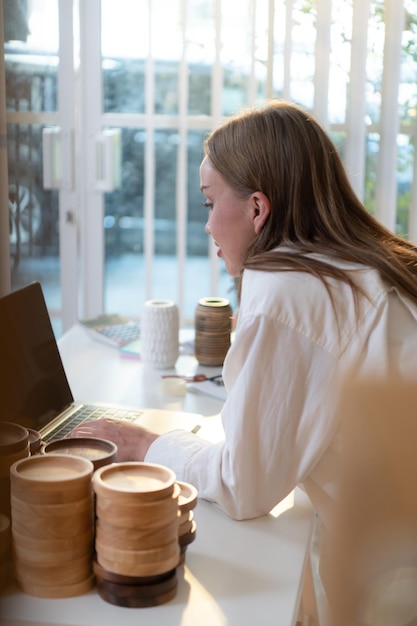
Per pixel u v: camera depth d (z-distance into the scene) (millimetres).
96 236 3486
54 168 3318
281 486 1245
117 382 1949
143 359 2064
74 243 3396
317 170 1362
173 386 1870
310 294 1239
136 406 1785
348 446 938
